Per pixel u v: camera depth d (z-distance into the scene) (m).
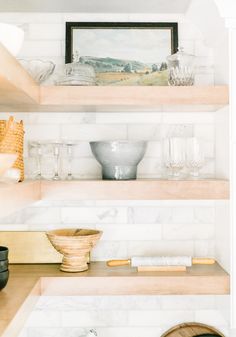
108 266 1.95
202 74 2.09
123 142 1.81
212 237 2.08
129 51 2.07
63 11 2.08
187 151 1.93
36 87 1.68
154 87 1.78
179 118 2.09
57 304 2.07
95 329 2.07
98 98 1.78
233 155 1.78
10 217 2.07
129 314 2.08
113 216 2.08
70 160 1.96
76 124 2.09
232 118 1.77
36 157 2.06
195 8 1.93
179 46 2.10
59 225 2.07
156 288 1.77
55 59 2.08
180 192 1.79
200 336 2.01
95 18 2.09
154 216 2.09
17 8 2.04
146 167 2.09
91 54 2.06
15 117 2.08
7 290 1.58
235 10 1.74
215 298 2.07
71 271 1.84
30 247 1.99
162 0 1.95
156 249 2.08
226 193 1.79
